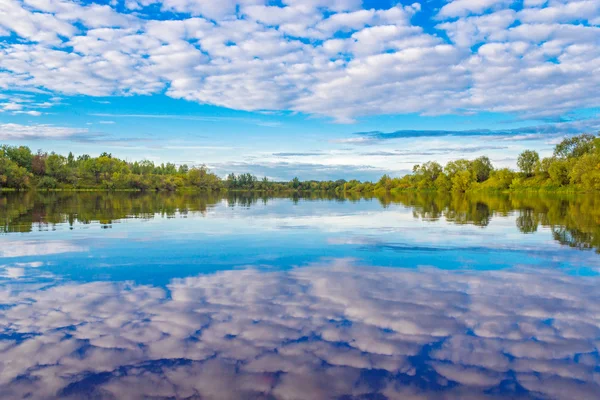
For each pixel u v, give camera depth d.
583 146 101.25
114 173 123.81
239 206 39.22
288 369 4.38
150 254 11.12
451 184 127.75
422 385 4.08
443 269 9.32
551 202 46.50
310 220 22.34
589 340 5.16
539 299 6.92
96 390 3.96
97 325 5.61
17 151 112.62
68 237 14.47
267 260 10.34
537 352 4.82
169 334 5.30
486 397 3.88
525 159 111.12
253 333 5.34
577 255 11.12
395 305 6.56
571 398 3.86
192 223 20.14
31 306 6.45
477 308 6.43
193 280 8.20
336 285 7.83
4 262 9.95
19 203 39.00
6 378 4.16
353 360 4.60
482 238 14.63
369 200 60.69
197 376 4.22
